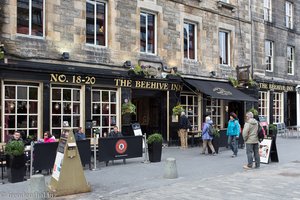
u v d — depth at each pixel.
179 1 18.28
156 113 17.80
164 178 9.93
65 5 13.98
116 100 15.64
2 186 9.02
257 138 11.55
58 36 13.75
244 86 21.56
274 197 7.79
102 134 15.13
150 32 17.34
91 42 15.02
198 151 15.81
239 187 8.78
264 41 23.81
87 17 14.92
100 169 11.29
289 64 26.69
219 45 20.83
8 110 12.49
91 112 14.61
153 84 16.86
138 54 16.44
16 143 9.59
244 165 11.85
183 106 18.86
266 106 24.20
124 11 15.93
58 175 8.22
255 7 23.08
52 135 12.70
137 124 15.86
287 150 16.22
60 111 13.84
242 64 21.94
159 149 12.74
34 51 13.05
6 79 12.31
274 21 24.83
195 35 19.41
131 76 15.91
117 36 15.63
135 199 7.71
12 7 12.56
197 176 10.26
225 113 21.11
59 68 13.55
